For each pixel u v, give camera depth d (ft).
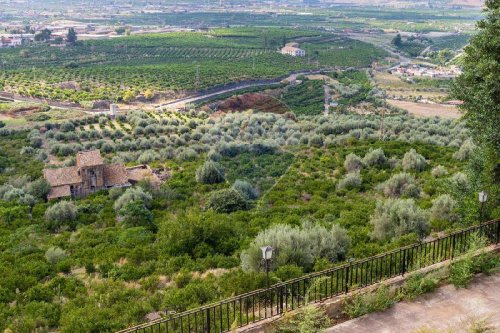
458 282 47.60
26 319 59.62
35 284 74.69
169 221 99.66
